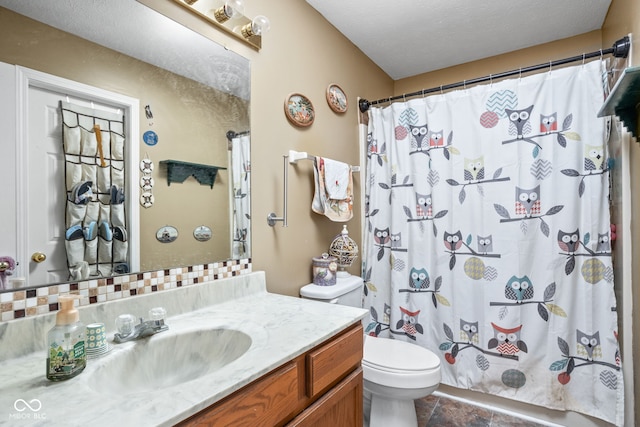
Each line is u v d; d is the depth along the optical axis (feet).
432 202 6.32
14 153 2.46
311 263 5.55
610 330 4.98
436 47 7.33
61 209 2.69
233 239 4.17
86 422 1.63
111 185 3.01
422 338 6.34
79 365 2.18
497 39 7.03
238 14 4.10
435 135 6.28
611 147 5.31
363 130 7.22
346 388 3.24
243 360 2.34
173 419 1.69
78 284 2.77
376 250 6.98
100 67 2.96
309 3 5.72
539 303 5.42
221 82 4.07
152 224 3.33
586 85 5.16
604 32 6.39
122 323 2.73
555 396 5.33
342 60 6.64
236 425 2.06
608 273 5.00
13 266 2.44
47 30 2.64
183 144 3.63
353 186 6.88
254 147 4.52
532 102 5.48
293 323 3.17
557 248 5.31
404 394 4.50
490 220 5.75
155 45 3.40
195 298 3.59
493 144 5.74
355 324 3.52
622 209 4.96
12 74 2.46
